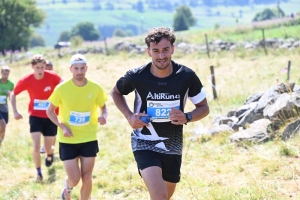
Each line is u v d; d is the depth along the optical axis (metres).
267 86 21.22
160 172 7.30
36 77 12.71
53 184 12.59
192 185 10.64
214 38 51.41
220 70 33.12
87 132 9.82
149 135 7.61
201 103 7.70
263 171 10.55
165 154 7.57
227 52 41.88
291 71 23.80
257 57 36.56
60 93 9.73
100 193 11.41
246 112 14.27
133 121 7.41
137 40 57.25
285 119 12.99
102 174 12.80
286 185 9.66
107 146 15.95
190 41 51.16
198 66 36.53
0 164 14.67
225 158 11.95
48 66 15.34
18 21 100.00
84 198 9.80
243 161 11.49
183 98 7.57
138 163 7.46
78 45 61.12
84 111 9.78
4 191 12.11
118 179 12.09
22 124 23.41
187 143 14.09
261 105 13.96
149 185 7.12
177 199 9.95
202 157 12.48
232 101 19.70
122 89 7.77
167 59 7.26
